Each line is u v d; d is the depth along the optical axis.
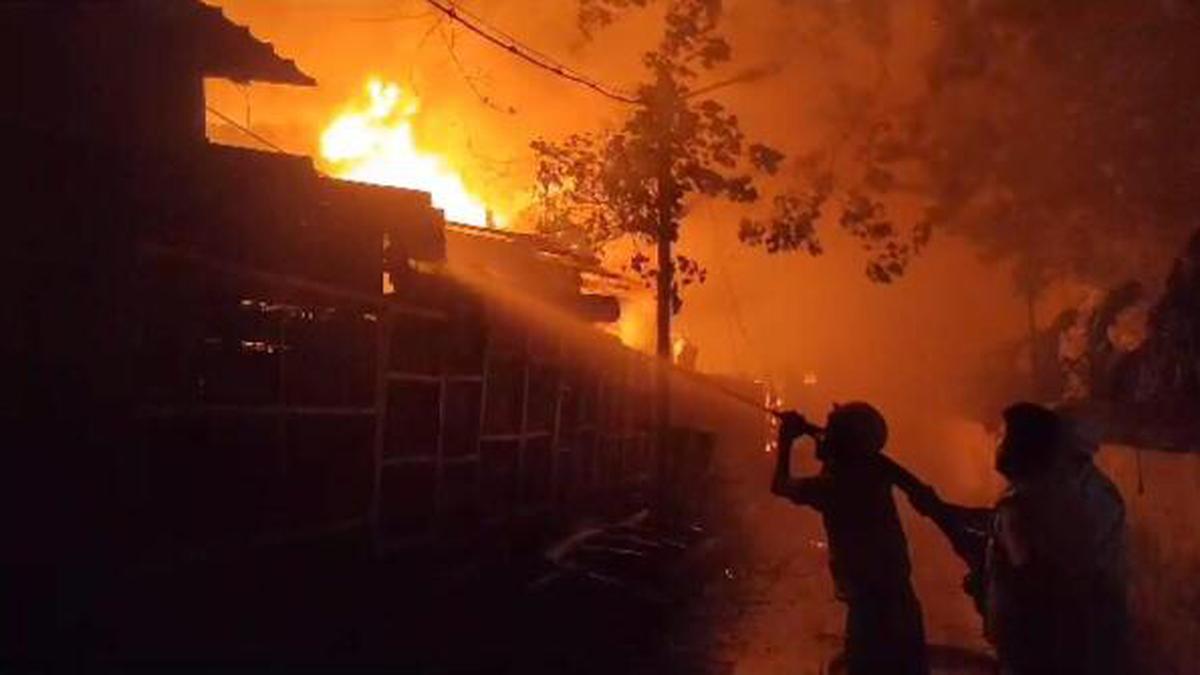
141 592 8.81
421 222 11.39
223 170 9.74
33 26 9.30
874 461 7.65
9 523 8.02
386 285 13.34
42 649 8.05
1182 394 11.94
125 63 10.38
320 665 10.09
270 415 10.32
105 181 8.71
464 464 14.05
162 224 9.24
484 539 14.39
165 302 9.25
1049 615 5.96
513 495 15.60
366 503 11.66
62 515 8.36
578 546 15.52
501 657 11.41
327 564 11.08
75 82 9.75
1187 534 11.16
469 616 12.62
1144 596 12.54
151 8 10.36
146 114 10.68
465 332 13.75
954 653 11.34
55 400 8.38
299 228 10.70
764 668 11.94
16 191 8.16
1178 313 12.16
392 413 12.54
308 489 10.89
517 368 15.66
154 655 8.85
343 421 11.30
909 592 7.69
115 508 8.66
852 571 7.66
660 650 12.54
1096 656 5.92
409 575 12.38
